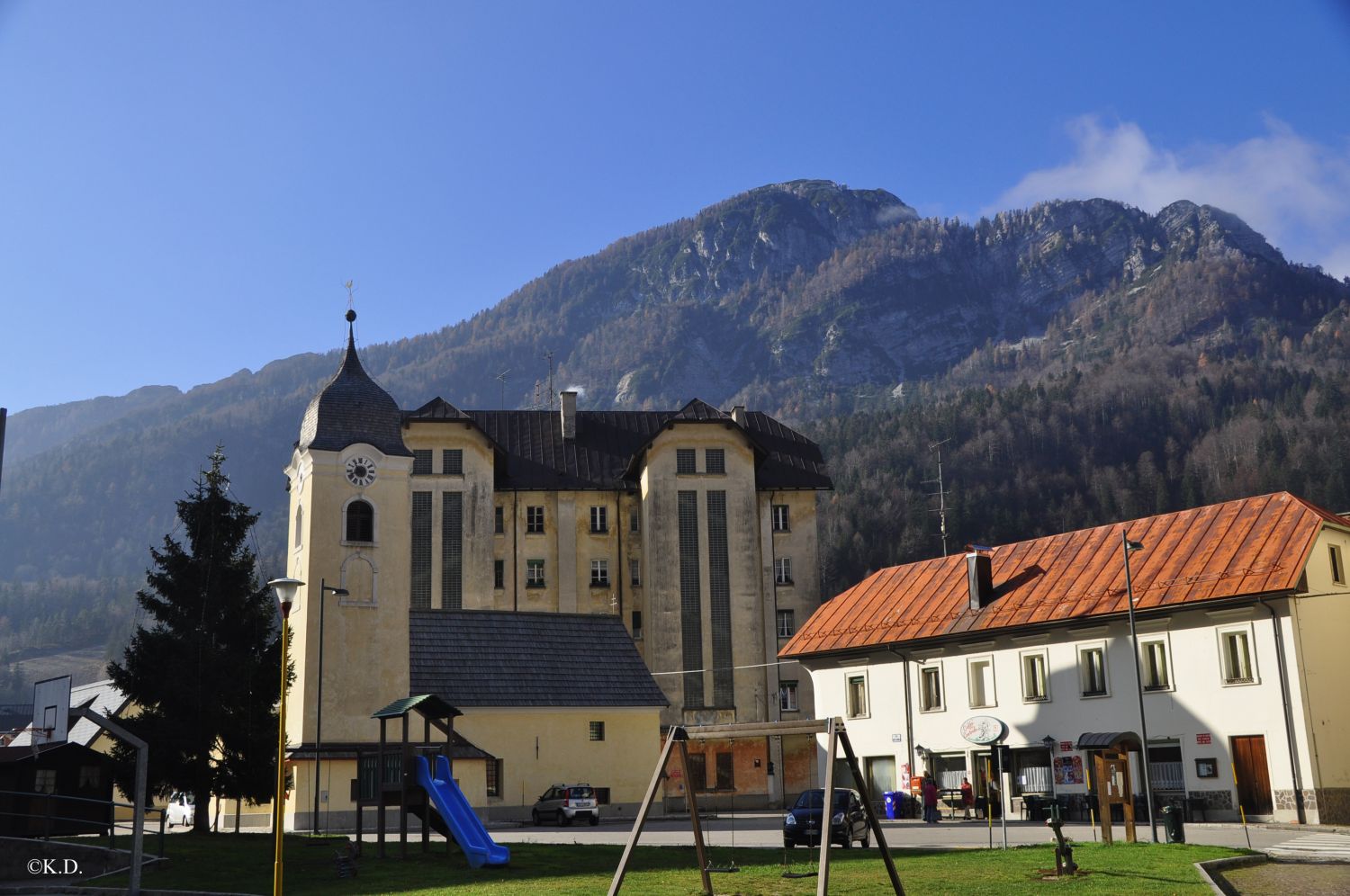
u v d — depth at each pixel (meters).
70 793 50.34
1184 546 60.81
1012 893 28.64
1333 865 33.84
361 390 76.81
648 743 75.38
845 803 43.94
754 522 102.94
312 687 70.38
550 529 105.69
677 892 29.88
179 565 55.22
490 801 70.50
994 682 64.75
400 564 74.25
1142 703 45.56
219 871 38.41
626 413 114.00
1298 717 53.25
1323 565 56.97
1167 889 28.41
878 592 75.06
